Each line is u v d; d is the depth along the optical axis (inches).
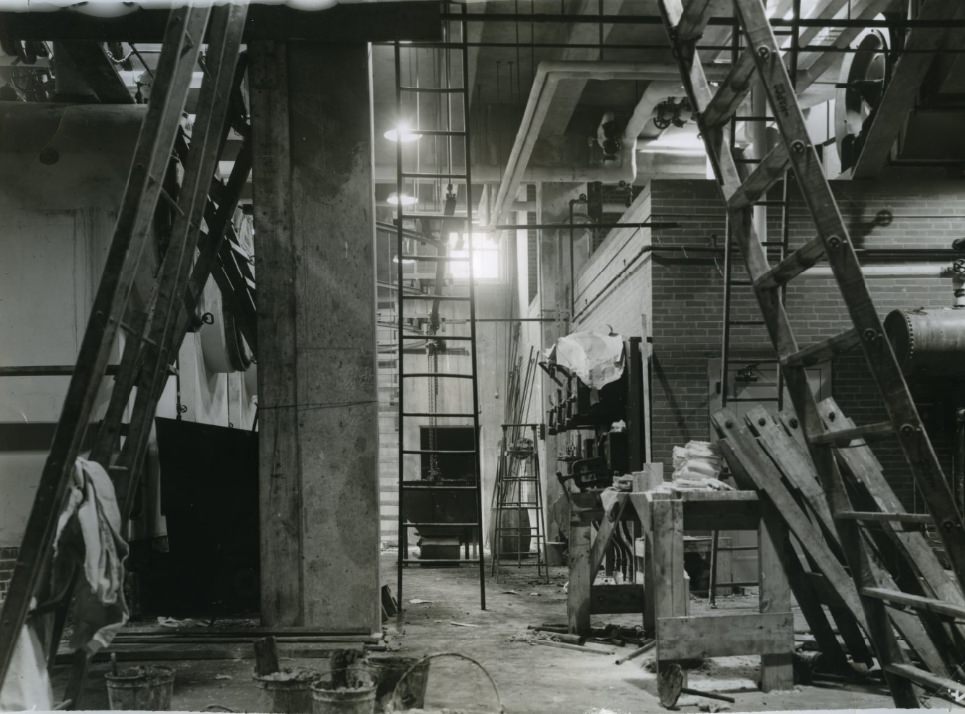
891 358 149.3
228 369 362.9
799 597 199.6
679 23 180.7
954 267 380.2
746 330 395.2
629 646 240.1
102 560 145.3
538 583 430.3
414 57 475.5
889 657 167.3
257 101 245.3
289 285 242.8
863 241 397.4
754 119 295.0
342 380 241.1
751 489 203.5
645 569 252.8
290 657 213.6
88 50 251.0
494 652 233.6
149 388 191.5
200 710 160.9
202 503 282.8
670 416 392.2
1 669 133.3
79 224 267.9
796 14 278.1
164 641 224.8
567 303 607.8
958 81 353.7
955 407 370.9
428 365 815.7
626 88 525.3
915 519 152.2
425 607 331.6
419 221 634.2
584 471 443.5
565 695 183.2
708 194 398.6
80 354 142.7
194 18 165.2
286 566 237.0
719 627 183.3
